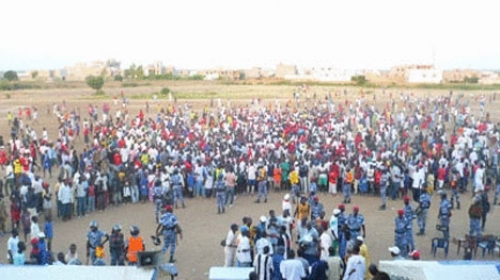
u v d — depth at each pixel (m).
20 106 67.38
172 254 17.55
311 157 28.64
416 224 22.19
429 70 136.62
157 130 41.03
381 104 70.19
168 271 11.43
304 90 89.69
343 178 26.33
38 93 93.94
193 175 27.17
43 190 22.97
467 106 59.78
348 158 29.22
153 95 83.56
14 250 15.17
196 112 59.91
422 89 100.38
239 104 70.31
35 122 53.72
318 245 14.96
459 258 18.02
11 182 26.55
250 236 15.62
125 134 38.50
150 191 26.27
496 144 34.97
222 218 23.31
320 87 105.50
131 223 22.73
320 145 33.00
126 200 26.30
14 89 107.25
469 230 20.61
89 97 83.38
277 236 15.38
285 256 14.82
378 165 26.73
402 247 17.25
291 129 40.44
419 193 25.31
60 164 32.75
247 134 39.34
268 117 47.34
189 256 18.28
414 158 28.98
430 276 11.02
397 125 46.94
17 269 10.48
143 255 10.63
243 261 14.82
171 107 58.19
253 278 11.65
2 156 32.38
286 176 28.17
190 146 32.88
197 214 24.00
